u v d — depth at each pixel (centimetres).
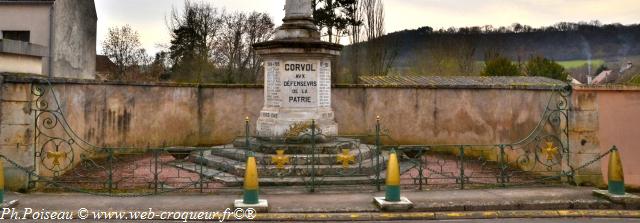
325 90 1245
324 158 1093
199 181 970
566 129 1045
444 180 1077
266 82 1252
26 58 1159
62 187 959
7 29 2253
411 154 1417
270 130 1208
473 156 1449
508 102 1320
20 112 957
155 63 4522
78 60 2575
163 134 1556
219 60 4244
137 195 912
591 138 1025
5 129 947
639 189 1006
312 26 1257
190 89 1638
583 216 822
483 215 816
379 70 3512
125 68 4484
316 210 820
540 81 2383
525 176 1127
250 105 1656
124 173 1152
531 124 1208
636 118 1025
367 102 1653
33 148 974
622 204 862
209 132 1647
